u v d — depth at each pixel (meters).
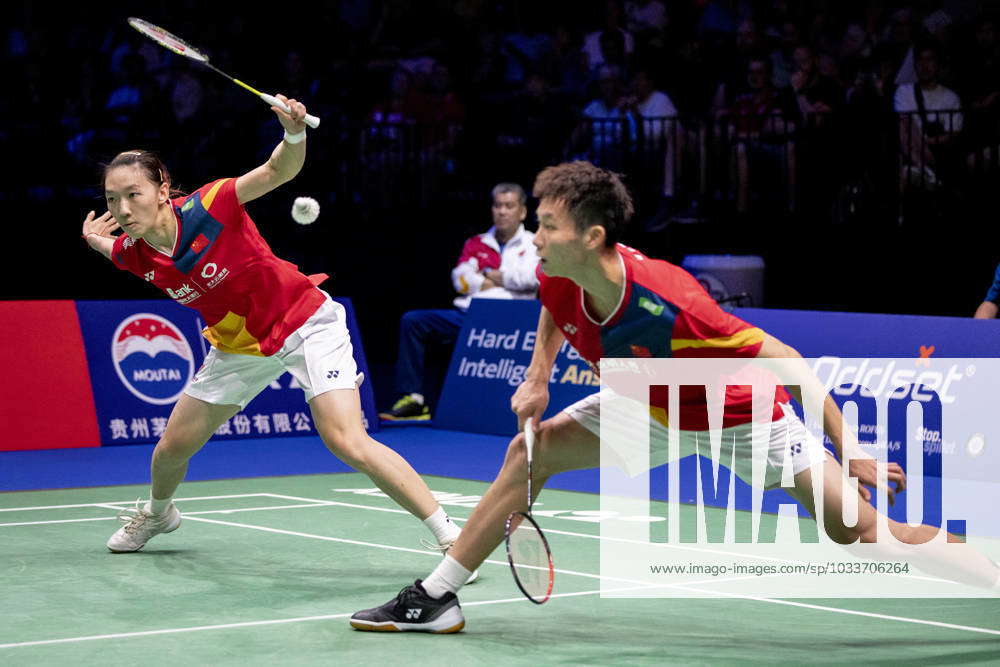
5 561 5.27
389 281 13.82
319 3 14.39
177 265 4.83
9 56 13.77
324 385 4.85
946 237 11.29
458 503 6.85
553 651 3.85
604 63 13.20
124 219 4.71
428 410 11.18
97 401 9.13
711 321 3.59
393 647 3.89
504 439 9.58
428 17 14.46
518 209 9.88
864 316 7.76
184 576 4.99
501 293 10.16
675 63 12.99
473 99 14.03
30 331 8.98
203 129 13.65
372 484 7.56
